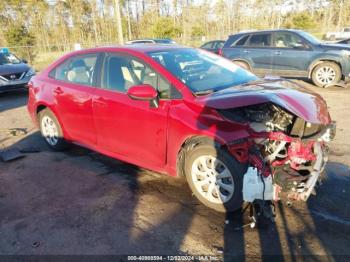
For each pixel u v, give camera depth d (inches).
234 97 125.5
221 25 1972.2
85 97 174.6
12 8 1563.7
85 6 1696.6
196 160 135.0
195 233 122.9
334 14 2001.7
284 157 124.9
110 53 168.4
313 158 125.0
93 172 176.4
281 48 405.1
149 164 154.6
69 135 194.9
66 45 1363.2
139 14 1867.6
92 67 175.5
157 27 1230.3
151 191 153.9
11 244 120.5
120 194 152.0
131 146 158.9
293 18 1625.2
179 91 139.2
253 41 425.4
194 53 172.7
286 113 131.6
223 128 123.8
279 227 124.2
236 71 170.7
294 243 115.8
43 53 1219.9
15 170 182.5
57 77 198.8
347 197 142.3
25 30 1041.5
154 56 155.0
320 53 382.3
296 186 121.6
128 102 153.4
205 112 129.6
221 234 121.8
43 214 138.5
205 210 136.8
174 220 131.0
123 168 179.8
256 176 118.2
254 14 2057.1
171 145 140.5
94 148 181.5
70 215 136.9
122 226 128.4
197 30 1556.3
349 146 199.3
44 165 187.9
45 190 158.7
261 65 420.8
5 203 148.6
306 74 398.0
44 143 226.2
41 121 214.7
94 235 123.7
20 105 359.6
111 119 162.6
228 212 133.9
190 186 140.9
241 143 118.9
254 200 124.0
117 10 941.2
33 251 116.5
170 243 118.1
